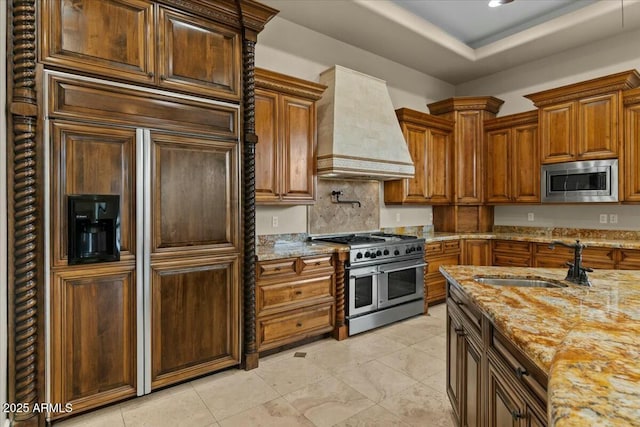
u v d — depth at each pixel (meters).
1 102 1.81
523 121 4.58
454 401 1.99
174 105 2.40
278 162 3.29
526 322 1.22
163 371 2.38
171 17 2.38
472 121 4.98
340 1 3.45
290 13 3.66
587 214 4.39
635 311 1.34
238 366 2.76
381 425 2.06
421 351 3.10
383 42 4.27
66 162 2.03
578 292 1.64
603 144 3.85
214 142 2.58
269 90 3.24
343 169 3.52
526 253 4.34
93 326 2.13
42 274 1.96
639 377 0.78
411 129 4.53
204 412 2.19
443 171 4.92
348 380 2.58
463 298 1.80
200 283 2.53
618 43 4.13
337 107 3.65
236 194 2.70
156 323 2.34
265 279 2.95
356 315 3.48
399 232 4.88
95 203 2.10
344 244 3.57
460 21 4.18
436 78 5.42
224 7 2.57
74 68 2.04
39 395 1.96
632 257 3.57
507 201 4.77
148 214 2.29
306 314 3.19
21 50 1.88
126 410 2.21
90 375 2.12
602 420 0.61
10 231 1.87
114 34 2.18
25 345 1.90
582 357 0.89
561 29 3.98
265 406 2.25
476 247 4.71
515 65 4.97
